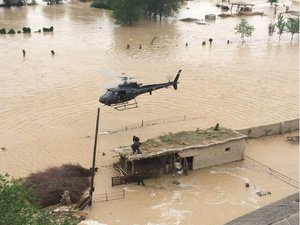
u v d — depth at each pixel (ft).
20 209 74.95
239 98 197.47
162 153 127.65
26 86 207.72
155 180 128.88
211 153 135.44
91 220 109.09
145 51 281.54
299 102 195.00
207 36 331.36
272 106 189.37
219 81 221.25
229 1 510.58
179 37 326.24
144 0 377.09
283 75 234.17
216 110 183.11
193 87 210.59
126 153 128.06
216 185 127.03
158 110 181.57
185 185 126.72
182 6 475.72
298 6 485.97
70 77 222.89
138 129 163.63
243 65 252.42
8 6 454.40
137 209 114.52
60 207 113.09
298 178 132.16
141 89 142.10
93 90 203.21
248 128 156.87
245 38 327.47
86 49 283.59
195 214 112.98
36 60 254.88
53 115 174.09
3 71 231.30
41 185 120.26
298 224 88.79
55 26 359.87
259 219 95.96
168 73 232.73
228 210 114.93
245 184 127.85
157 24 375.04
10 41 303.27
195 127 165.89
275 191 124.67
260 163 140.56
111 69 238.27
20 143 150.71
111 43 302.25
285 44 309.22
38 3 483.92
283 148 151.74
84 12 431.84
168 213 113.19
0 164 136.46
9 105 182.80
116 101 137.28
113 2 376.89
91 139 154.92
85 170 131.34
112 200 118.21
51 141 152.76
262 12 437.17
